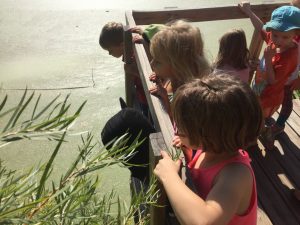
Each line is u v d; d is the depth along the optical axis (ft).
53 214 3.58
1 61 16.16
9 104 13.98
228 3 19.65
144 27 9.30
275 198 7.55
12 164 11.87
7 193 3.35
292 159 8.48
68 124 3.55
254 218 4.12
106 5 19.69
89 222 4.25
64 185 3.82
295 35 7.86
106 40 10.10
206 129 3.73
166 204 5.58
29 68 15.84
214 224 3.45
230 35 7.54
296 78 8.43
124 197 10.48
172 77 6.49
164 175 4.08
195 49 6.32
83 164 3.93
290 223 7.06
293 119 9.66
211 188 3.89
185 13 10.05
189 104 3.78
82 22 18.49
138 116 6.82
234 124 3.68
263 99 8.20
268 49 7.76
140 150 6.67
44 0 20.48
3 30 18.22
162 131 5.35
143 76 7.07
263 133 8.80
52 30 18.12
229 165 3.87
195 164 4.45
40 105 13.94
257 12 10.35
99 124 13.17
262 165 8.32
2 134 3.26
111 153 4.02
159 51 6.33
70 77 15.34
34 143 12.57
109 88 14.85
